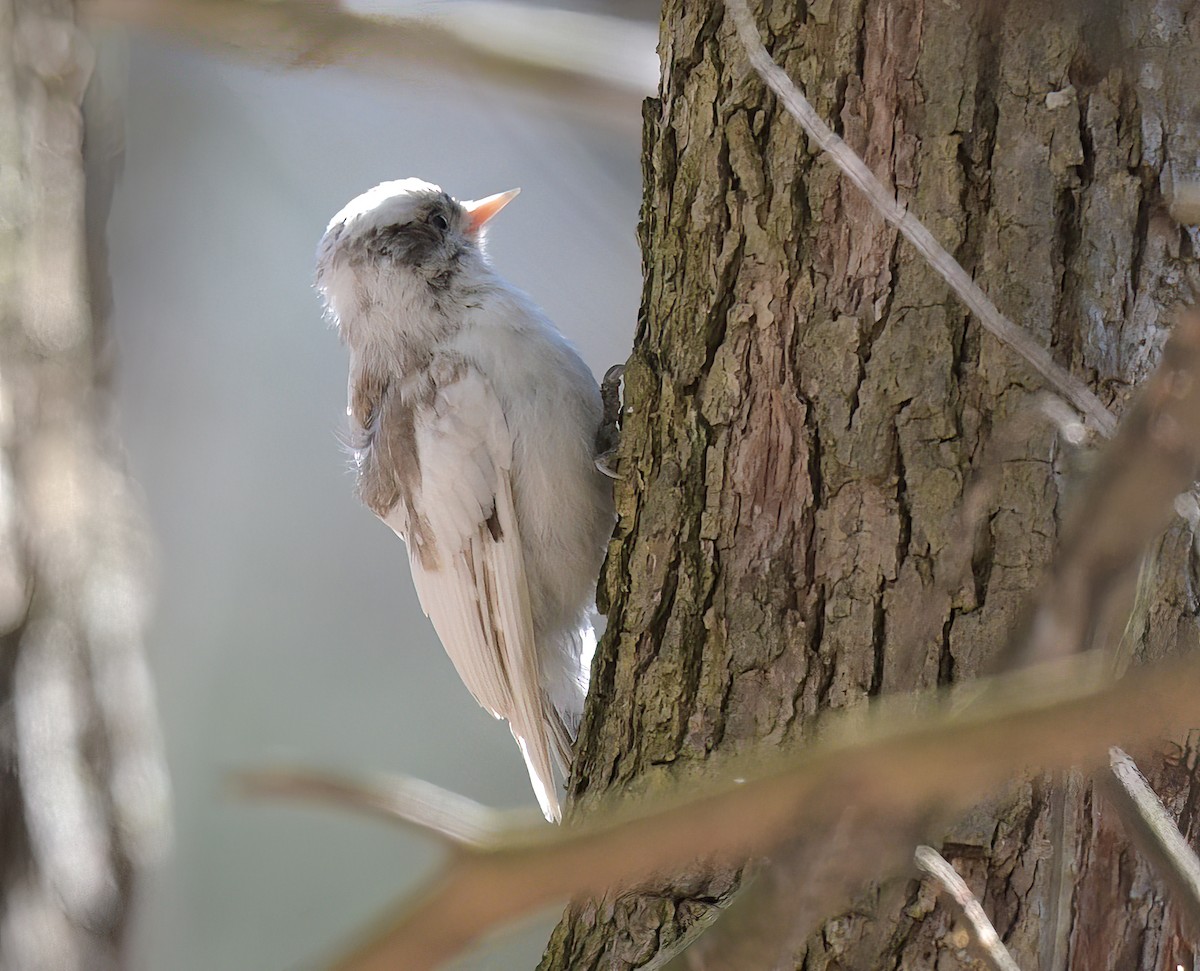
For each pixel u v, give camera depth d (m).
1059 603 2.28
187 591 16.73
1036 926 4.49
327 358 17.48
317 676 17.16
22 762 8.62
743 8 4.09
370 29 8.38
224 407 16.92
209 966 15.59
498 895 1.60
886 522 4.95
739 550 5.28
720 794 1.79
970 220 4.94
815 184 5.19
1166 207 4.80
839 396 5.09
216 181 15.77
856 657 4.95
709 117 5.48
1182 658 1.98
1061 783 4.23
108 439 9.58
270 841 16.22
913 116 5.02
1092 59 4.88
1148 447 2.18
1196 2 4.84
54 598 8.93
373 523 17.83
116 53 9.98
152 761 9.34
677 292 5.61
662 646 5.41
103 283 9.70
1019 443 4.68
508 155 14.70
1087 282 4.81
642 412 5.69
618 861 1.68
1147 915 4.49
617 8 10.56
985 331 4.87
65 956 8.55
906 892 4.55
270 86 15.14
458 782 16.81
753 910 2.27
